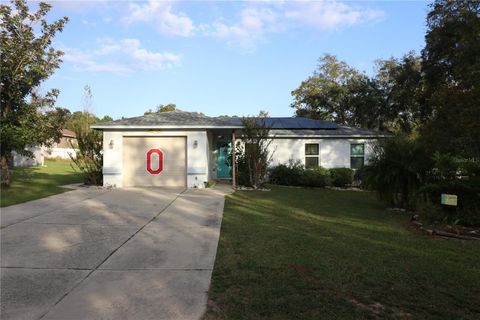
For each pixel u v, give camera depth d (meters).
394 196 11.94
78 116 32.97
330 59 38.53
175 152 16.28
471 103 11.54
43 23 14.47
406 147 11.49
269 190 16.55
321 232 7.91
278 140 21.12
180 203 11.56
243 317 3.90
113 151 15.98
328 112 38.88
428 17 20.69
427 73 21.83
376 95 33.16
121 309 4.11
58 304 4.22
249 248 6.51
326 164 21.06
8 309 4.07
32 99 14.90
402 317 3.95
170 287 4.73
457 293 4.61
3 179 14.34
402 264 5.70
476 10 18.44
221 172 21.17
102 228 7.95
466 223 8.48
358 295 4.49
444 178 9.34
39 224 8.19
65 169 28.61
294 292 4.55
